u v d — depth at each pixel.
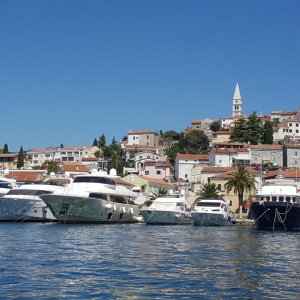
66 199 69.94
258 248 43.62
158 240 49.72
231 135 196.38
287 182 78.94
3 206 74.25
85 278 27.81
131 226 72.19
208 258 36.28
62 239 48.47
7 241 45.47
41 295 23.72
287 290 25.41
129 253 38.62
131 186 112.69
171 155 192.88
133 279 27.70
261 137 194.75
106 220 74.50
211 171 125.69
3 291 24.27
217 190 115.06
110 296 23.78
